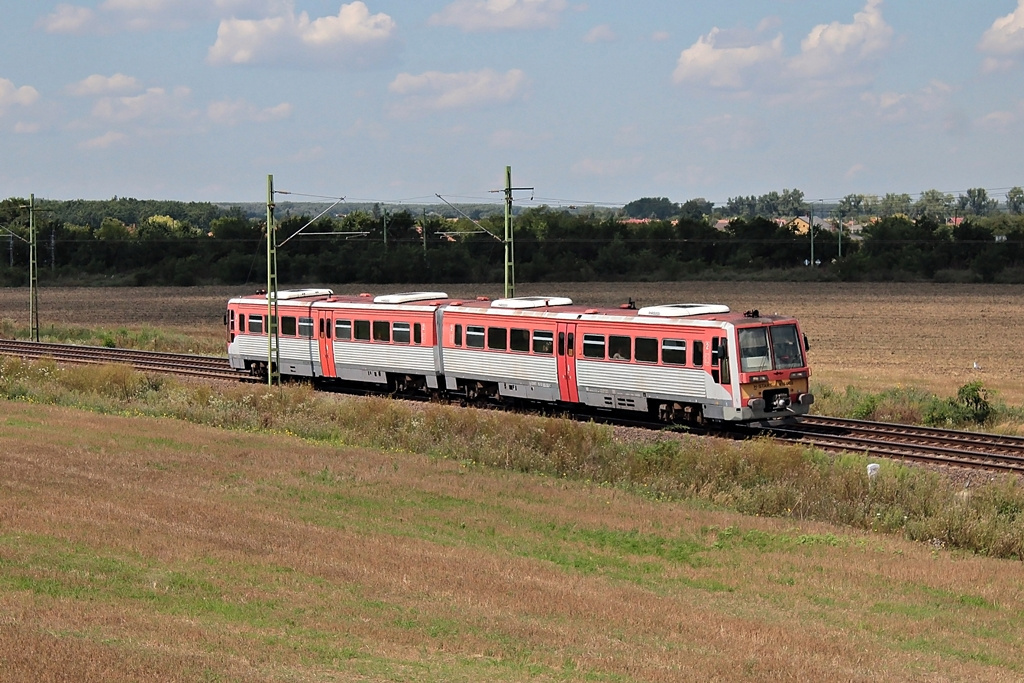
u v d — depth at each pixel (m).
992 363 58.97
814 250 133.62
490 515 24.48
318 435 35.69
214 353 66.00
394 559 19.67
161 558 18.61
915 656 16.28
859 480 27.89
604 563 21.11
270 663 13.73
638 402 37.53
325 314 47.78
